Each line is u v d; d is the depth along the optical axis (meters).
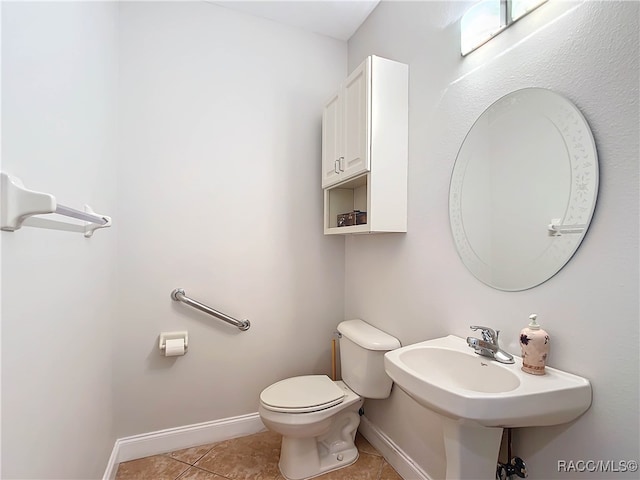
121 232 1.65
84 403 1.13
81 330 1.09
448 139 1.35
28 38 0.72
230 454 1.74
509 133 1.08
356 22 2.03
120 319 1.65
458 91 1.30
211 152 1.85
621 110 0.79
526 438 1.03
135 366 1.69
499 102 1.12
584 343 0.87
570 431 0.90
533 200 1.00
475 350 1.11
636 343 0.76
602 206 0.83
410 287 1.57
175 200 1.76
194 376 1.81
